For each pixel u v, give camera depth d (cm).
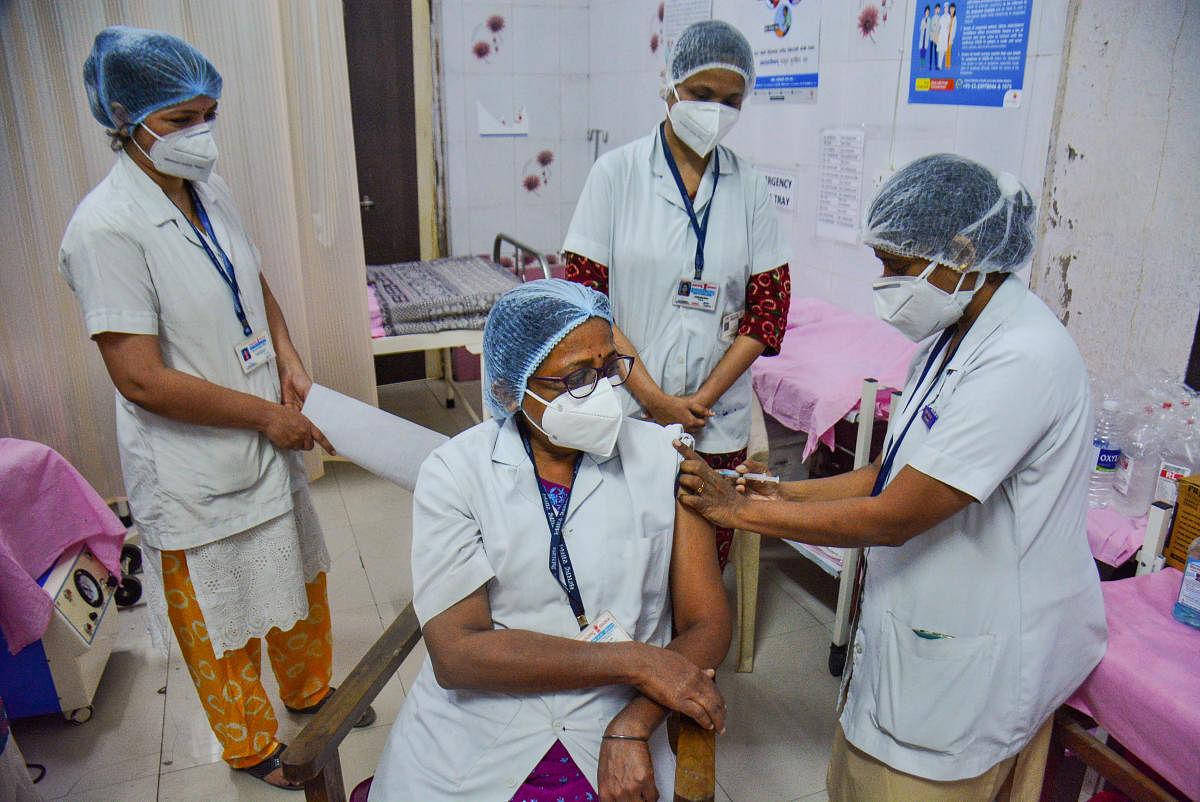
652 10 381
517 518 122
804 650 247
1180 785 121
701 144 186
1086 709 135
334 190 308
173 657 247
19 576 187
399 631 142
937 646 126
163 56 147
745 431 215
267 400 177
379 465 181
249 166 288
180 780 202
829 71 279
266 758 199
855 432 233
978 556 123
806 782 199
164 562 178
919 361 136
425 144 432
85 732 218
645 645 115
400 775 123
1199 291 177
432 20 412
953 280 117
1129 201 190
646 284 197
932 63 238
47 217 268
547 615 123
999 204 112
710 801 106
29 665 207
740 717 220
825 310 279
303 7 285
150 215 158
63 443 291
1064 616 124
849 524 123
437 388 463
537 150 457
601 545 123
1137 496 169
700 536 130
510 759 118
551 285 120
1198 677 124
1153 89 181
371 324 335
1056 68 203
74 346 284
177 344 166
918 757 130
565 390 116
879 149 263
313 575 206
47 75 256
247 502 179
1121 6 185
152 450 169
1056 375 113
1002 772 134
